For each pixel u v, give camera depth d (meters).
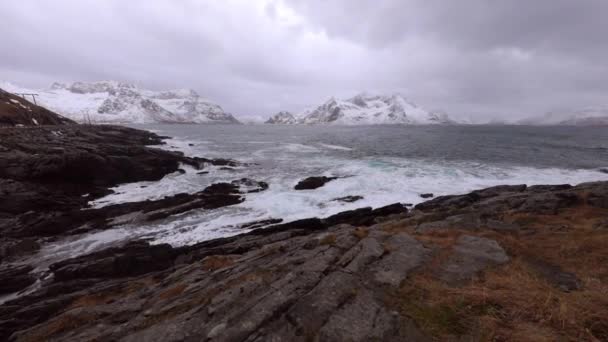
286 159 45.94
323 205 22.89
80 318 6.66
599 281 5.59
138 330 5.39
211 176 33.91
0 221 18.17
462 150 52.34
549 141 69.38
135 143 58.91
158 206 22.05
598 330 4.07
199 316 5.27
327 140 84.56
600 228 9.13
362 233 9.60
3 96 70.50
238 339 4.35
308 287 5.71
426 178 29.84
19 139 35.47
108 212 20.72
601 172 31.94
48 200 21.45
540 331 4.02
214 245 15.77
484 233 8.88
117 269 13.23
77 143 38.75
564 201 13.88
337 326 4.39
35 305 9.49
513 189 21.45
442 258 6.91
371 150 55.31
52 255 15.88
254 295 5.73
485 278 5.82
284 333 4.39
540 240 8.34
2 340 8.19
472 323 4.30
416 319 4.49
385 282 5.70
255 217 20.89
